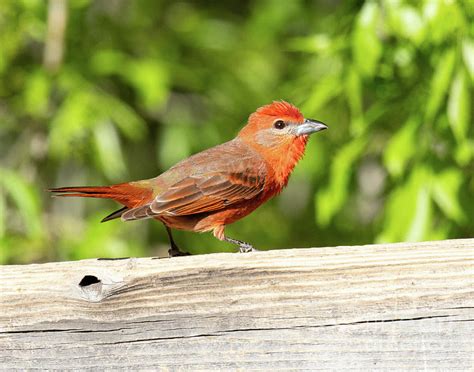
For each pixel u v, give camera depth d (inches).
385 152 489.1
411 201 476.4
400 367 251.0
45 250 616.4
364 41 459.2
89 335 255.4
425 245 258.8
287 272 257.3
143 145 711.7
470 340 250.2
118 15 714.8
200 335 254.4
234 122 699.4
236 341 254.1
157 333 254.7
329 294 254.7
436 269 254.8
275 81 724.7
